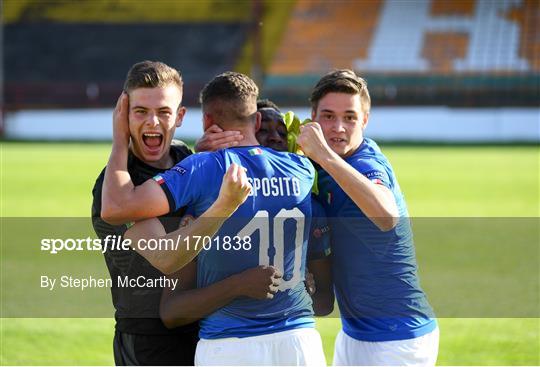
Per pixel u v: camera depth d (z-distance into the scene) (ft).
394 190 41.06
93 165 251.39
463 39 413.18
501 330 71.92
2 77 422.82
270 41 429.38
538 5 421.18
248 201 37.37
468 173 230.68
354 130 41.06
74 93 410.72
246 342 37.32
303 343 37.76
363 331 42.09
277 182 37.83
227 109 38.58
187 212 37.68
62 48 433.89
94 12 447.01
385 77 402.93
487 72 390.42
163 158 41.83
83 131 396.16
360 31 428.15
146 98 38.22
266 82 412.36
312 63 416.26
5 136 383.45
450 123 368.89
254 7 412.77
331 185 40.93
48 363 61.93
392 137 369.09
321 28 431.43
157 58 426.92
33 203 172.86
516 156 278.67
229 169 34.50
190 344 40.73
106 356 63.98
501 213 158.51
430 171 235.40
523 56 402.11
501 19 419.33
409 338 41.65
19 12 448.65
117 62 427.33
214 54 425.69
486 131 366.43
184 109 40.40
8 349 64.95
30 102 409.69
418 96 391.45
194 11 444.14
